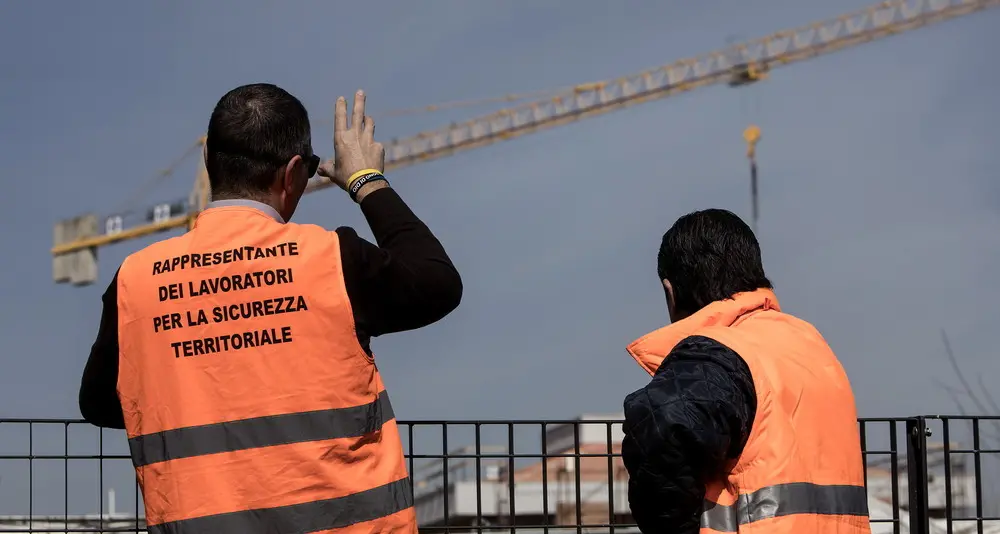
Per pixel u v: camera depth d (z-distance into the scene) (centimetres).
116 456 466
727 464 291
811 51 7806
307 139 312
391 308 295
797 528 284
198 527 282
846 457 300
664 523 289
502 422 491
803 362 303
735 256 322
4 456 459
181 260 296
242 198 304
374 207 313
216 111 307
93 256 8919
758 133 7619
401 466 297
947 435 524
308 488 283
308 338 289
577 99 8138
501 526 489
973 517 526
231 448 285
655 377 296
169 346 292
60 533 462
